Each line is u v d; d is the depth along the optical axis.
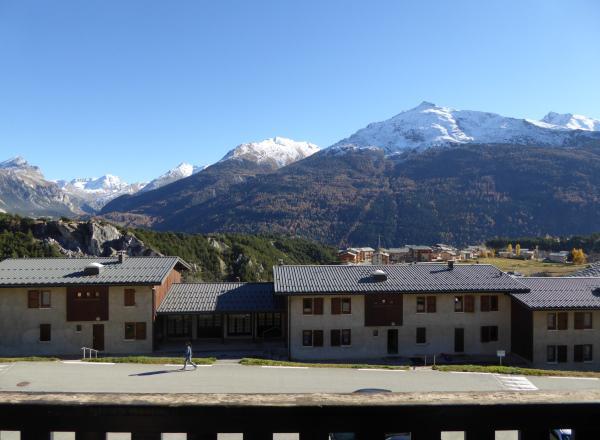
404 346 37.62
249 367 28.84
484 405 2.96
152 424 2.94
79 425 2.94
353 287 37.22
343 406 2.94
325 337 36.91
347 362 35.75
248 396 3.06
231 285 43.03
